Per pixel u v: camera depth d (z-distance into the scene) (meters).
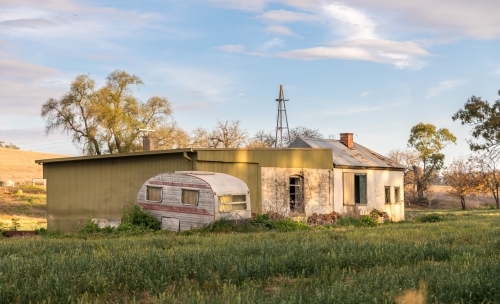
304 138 38.62
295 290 7.85
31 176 88.06
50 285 8.47
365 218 32.34
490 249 12.91
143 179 28.38
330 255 11.39
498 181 76.12
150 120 67.06
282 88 57.66
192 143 69.62
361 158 38.34
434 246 12.91
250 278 9.47
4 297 7.98
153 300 8.13
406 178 90.06
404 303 7.46
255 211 28.58
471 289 8.05
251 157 28.73
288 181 30.41
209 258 11.14
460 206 87.38
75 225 30.55
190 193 23.80
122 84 65.38
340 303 7.26
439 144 90.38
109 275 9.42
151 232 23.33
